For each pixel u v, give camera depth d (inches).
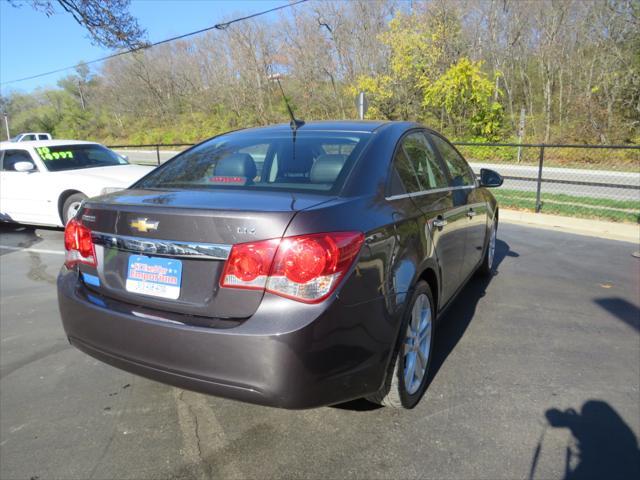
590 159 657.6
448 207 129.4
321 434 99.4
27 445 96.7
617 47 888.9
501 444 95.6
